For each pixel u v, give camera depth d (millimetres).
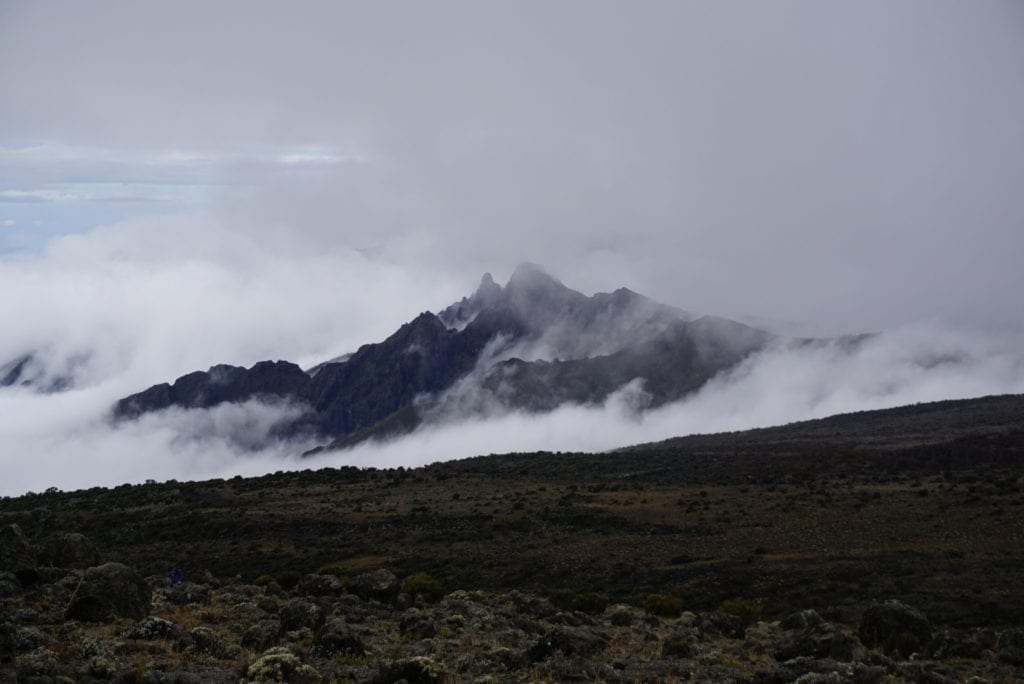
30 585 26297
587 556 60375
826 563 53344
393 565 60781
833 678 18219
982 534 58062
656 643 24516
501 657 19906
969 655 26391
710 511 73812
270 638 20953
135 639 19969
